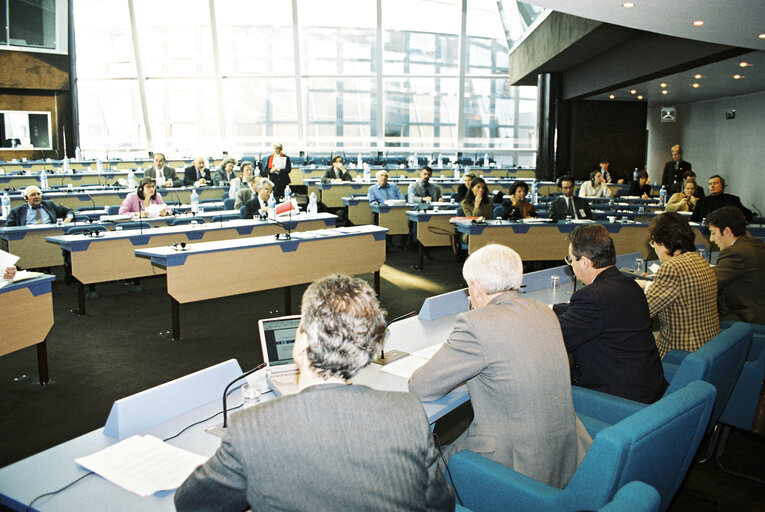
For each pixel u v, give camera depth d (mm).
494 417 1927
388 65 15883
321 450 1078
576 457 1951
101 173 12242
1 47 14172
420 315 3336
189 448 1786
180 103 15805
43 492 1559
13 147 14734
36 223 7074
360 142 16297
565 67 12992
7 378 4102
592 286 2498
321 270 5953
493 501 1784
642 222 7508
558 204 7738
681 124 16734
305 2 15281
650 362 2469
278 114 16000
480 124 16531
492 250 2113
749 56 9305
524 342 1901
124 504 1505
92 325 5375
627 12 6227
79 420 3461
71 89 15156
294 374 2184
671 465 1758
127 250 5992
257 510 1073
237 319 5609
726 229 3719
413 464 1137
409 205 9273
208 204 8672
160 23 15242
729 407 3020
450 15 15789
